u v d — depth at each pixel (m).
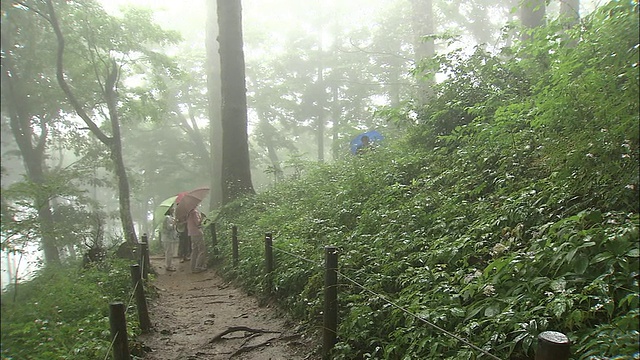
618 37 3.22
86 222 9.93
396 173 7.07
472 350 2.80
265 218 9.07
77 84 11.57
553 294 2.82
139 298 5.09
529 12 9.98
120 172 11.00
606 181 3.38
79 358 3.45
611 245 2.83
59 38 8.52
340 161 11.41
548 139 4.10
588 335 2.52
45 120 9.37
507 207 4.21
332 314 3.78
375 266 4.68
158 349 4.62
